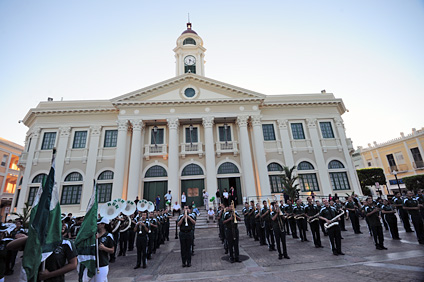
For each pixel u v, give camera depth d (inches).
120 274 274.2
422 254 266.2
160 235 430.6
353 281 196.9
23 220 557.9
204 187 884.0
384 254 280.8
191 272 263.7
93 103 957.8
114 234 341.4
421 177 1187.3
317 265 255.6
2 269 198.5
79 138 911.7
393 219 370.3
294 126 978.7
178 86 947.3
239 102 928.9
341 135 956.6
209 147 868.0
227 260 303.3
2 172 1299.2
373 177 1216.8
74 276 287.1
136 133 865.5
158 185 875.4
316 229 350.3
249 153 864.3
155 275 262.2
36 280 107.0
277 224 300.0
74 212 806.5
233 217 298.5
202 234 532.4
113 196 791.7
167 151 897.5
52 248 120.5
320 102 985.5
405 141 1341.0
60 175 844.6
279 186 886.4
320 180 887.7
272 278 223.8
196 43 1221.1
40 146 883.4
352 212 453.7
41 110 911.0
